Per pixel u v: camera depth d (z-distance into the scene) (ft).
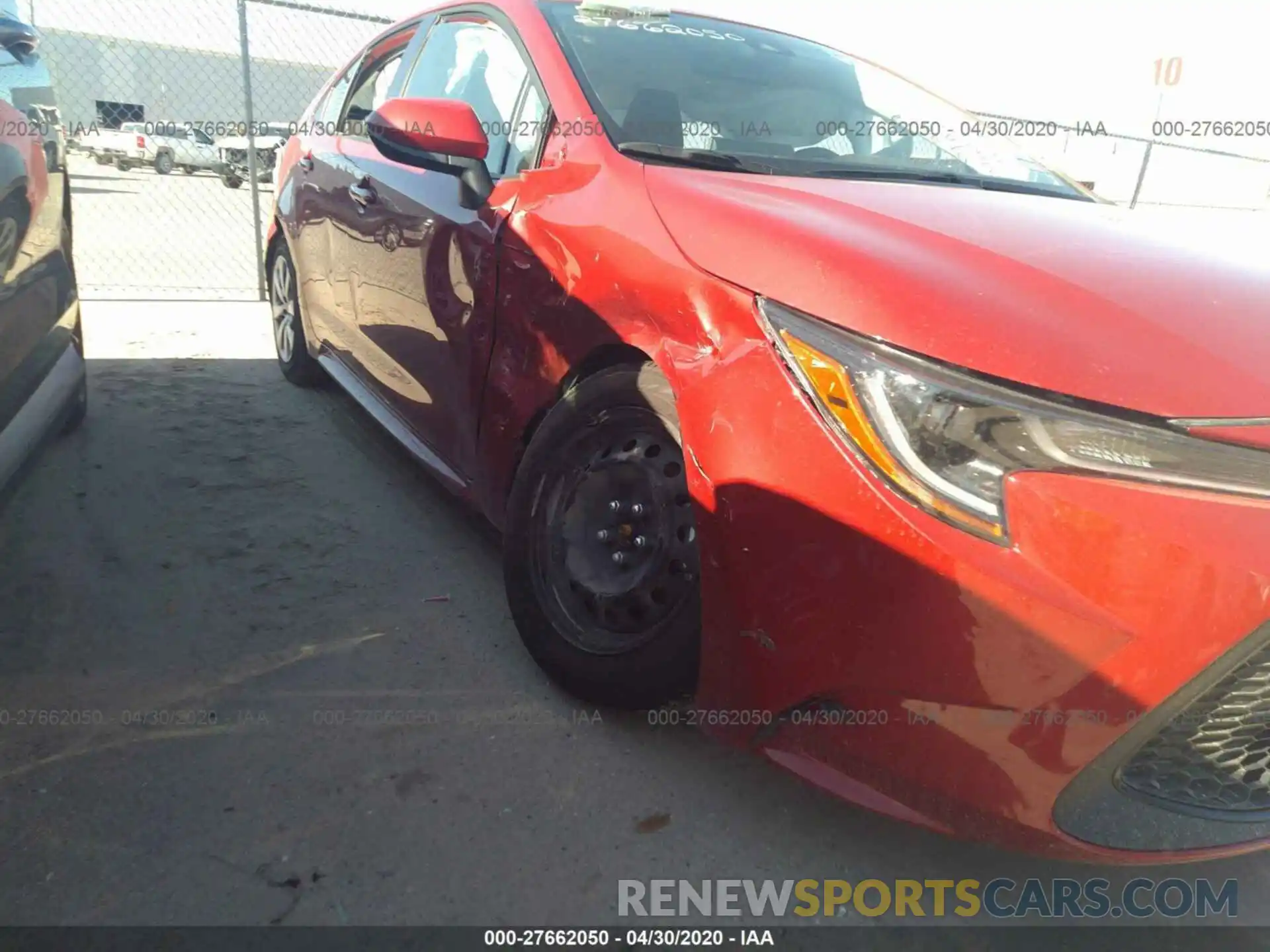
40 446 7.65
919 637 4.57
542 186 7.20
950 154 8.76
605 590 6.36
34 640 7.20
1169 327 4.72
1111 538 4.27
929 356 4.60
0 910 4.90
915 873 5.68
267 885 5.19
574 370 6.59
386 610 8.01
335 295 11.00
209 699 6.69
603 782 6.17
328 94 12.97
